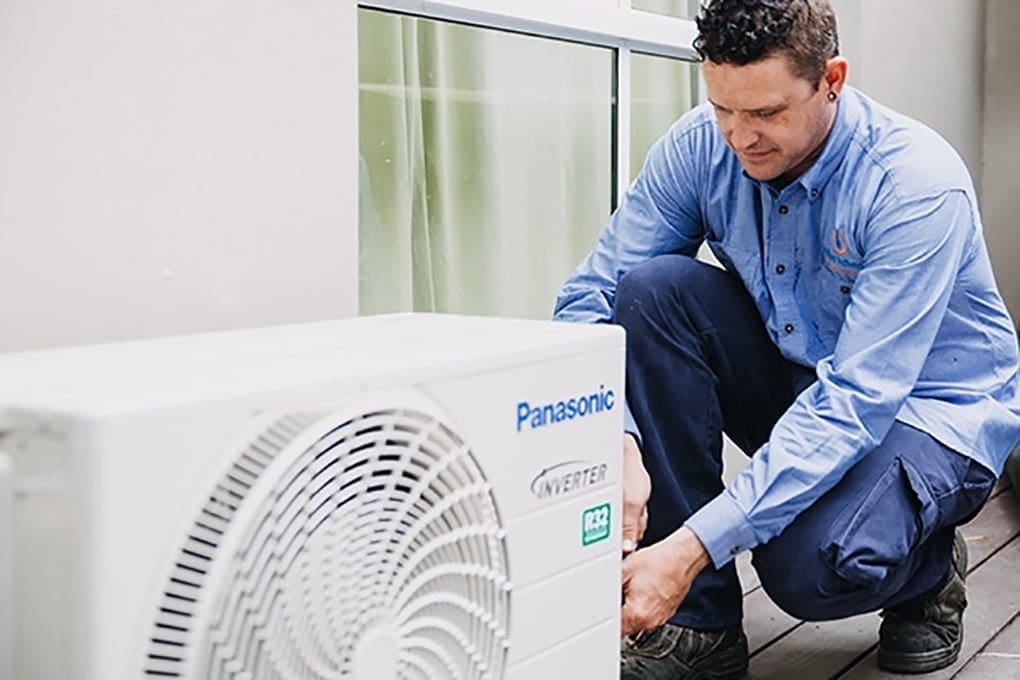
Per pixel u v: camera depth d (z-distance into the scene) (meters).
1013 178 3.52
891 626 1.75
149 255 1.23
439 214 1.91
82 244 1.17
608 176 2.21
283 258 1.37
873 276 1.51
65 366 0.92
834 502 1.53
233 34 1.29
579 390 1.13
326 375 0.88
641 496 1.54
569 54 2.10
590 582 1.16
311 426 0.86
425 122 1.86
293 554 0.84
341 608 0.88
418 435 0.95
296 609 0.85
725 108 1.47
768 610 2.00
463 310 1.97
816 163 1.56
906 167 1.52
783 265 1.65
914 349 1.49
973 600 2.06
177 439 0.77
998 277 3.56
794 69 1.42
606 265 1.77
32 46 1.11
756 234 1.67
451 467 0.98
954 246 1.51
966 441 1.61
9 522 0.75
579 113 2.13
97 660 0.73
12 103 1.10
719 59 1.43
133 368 0.91
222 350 1.01
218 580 0.79
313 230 1.40
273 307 1.36
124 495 0.74
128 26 1.19
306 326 1.21
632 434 1.62
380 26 1.77
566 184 2.12
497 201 2.00
